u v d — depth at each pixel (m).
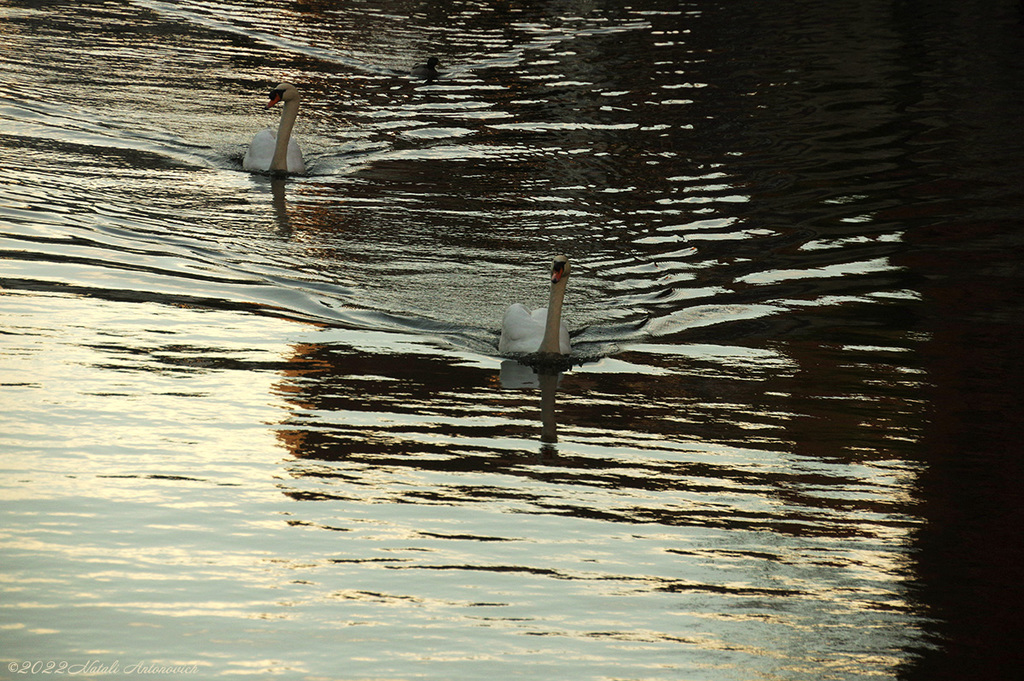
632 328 16.03
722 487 11.70
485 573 9.85
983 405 13.70
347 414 12.97
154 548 9.91
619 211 20.52
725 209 20.66
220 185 21.23
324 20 37.44
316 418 12.79
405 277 17.39
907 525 11.05
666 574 10.02
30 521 10.20
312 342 15.02
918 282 17.56
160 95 26.95
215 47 32.44
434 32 36.31
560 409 13.50
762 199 21.19
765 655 8.88
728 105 27.98
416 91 29.02
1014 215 20.42
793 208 20.75
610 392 14.03
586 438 12.73
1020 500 11.54
